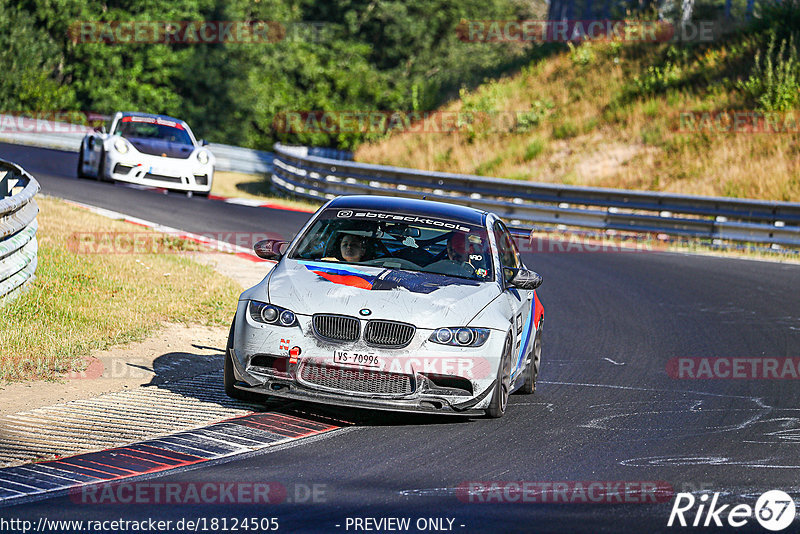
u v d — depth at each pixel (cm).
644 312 4828
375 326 2514
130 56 16738
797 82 10119
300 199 9800
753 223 7500
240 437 2383
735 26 12125
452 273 2806
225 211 7212
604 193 7938
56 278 4009
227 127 17475
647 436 2631
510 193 8412
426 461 2259
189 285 4378
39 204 6031
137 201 7006
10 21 15200
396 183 9062
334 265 2769
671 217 7762
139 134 7831
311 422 2578
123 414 2536
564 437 2577
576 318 4631
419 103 14262
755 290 5569
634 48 12481
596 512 1928
